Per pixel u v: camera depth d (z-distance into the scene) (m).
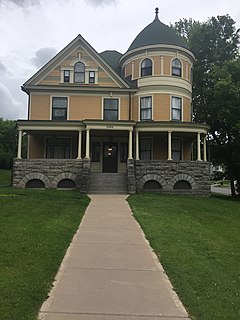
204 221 12.32
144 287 5.40
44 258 6.59
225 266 6.73
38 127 21.36
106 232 9.34
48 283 5.35
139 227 10.07
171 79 24.42
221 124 26.88
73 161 20.78
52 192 17.58
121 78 24.30
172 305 4.74
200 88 29.62
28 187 20.83
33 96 23.78
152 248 7.78
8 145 55.12
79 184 20.53
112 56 30.00
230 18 29.58
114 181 20.17
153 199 16.48
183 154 24.45
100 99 24.03
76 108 23.84
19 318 4.12
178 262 6.68
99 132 22.88
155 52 24.59
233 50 29.61
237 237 9.98
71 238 8.52
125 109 24.09
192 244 8.27
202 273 6.09
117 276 5.89
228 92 24.06
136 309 4.59
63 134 23.69
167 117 24.05
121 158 24.11
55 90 23.77
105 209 13.29
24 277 5.47
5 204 12.76
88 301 4.81
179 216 12.45
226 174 29.59
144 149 24.16
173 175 20.86
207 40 29.67
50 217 10.90
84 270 6.16
